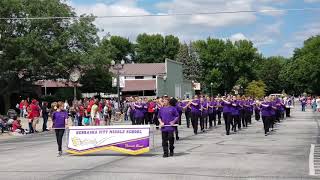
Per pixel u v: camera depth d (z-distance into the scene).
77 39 58.03
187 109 31.59
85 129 16.89
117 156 16.25
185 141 21.44
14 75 53.59
